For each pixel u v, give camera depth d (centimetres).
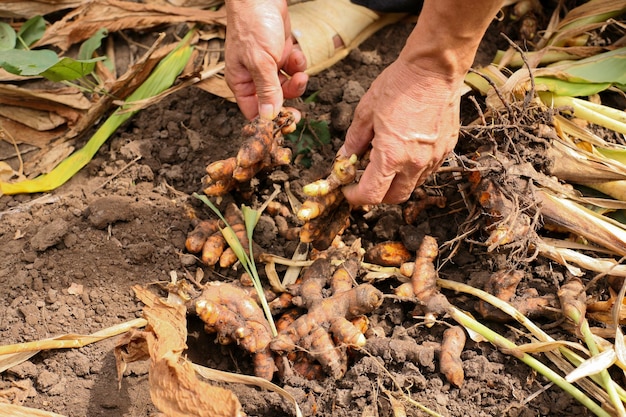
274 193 127
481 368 111
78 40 146
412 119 103
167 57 141
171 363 103
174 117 137
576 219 118
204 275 122
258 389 111
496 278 116
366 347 113
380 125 104
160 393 104
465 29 98
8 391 111
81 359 114
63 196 129
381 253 121
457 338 113
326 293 116
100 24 146
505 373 112
